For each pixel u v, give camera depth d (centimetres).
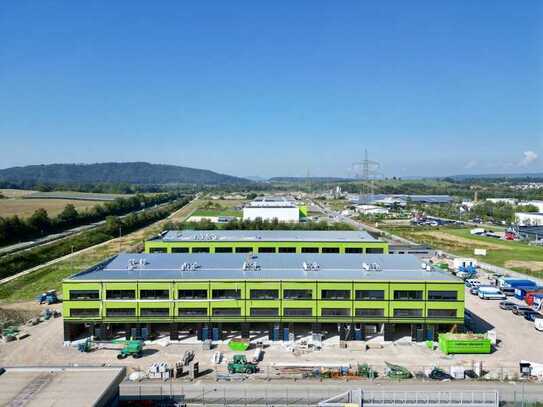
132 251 13888
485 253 13812
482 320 7675
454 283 6406
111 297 6450
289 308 6438
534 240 16838
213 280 6450
